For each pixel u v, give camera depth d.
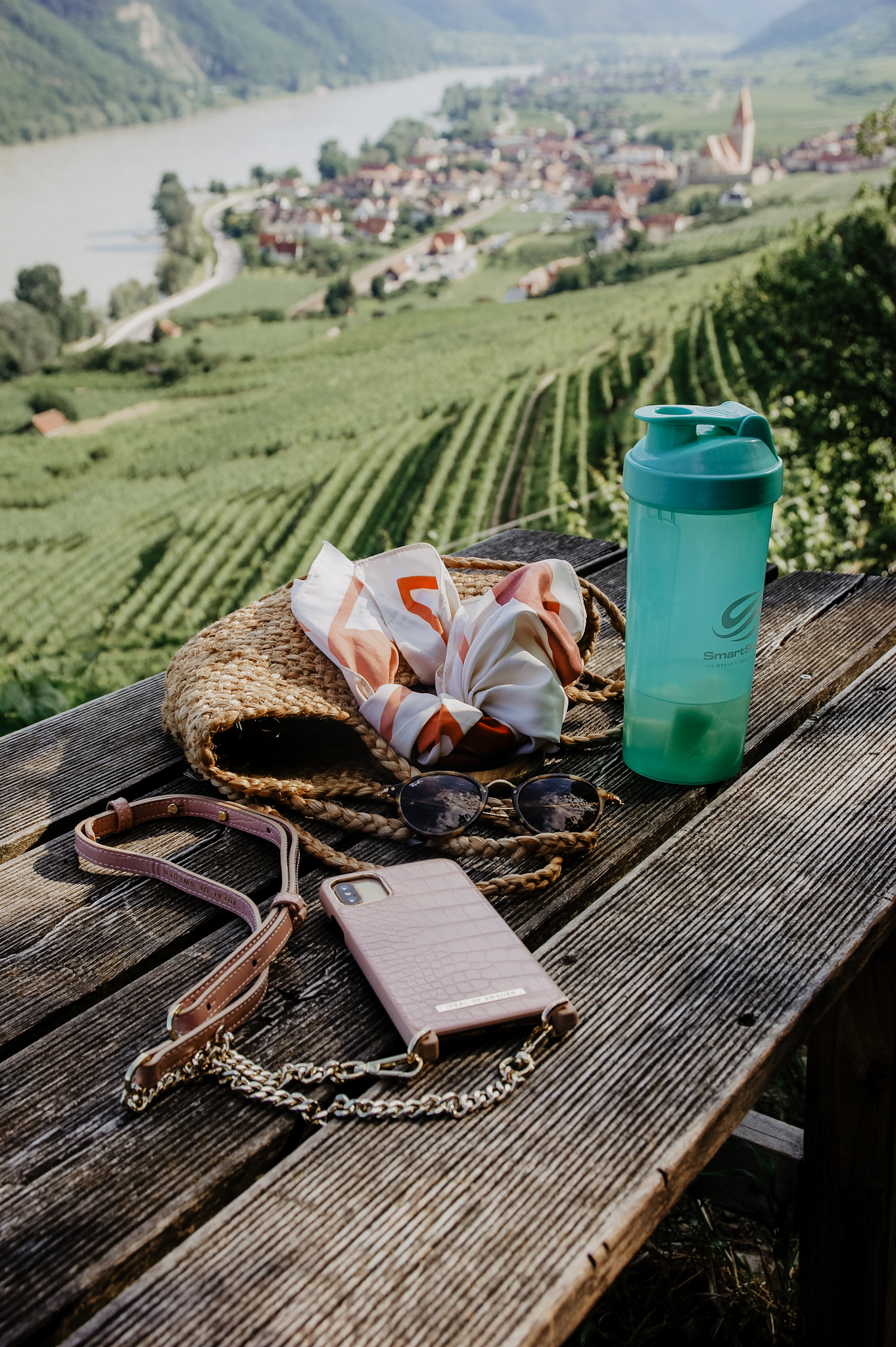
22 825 1.31
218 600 22.75
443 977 0.94
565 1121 0.81
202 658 1.42
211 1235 0.72
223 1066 0.87
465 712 1.32
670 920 1.06
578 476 23.88
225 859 1.21
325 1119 0.82
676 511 1.15
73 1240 0.73
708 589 1.20
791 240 28.86
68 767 1.46
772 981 0.97
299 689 1.37
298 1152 0.79
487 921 1.02
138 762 1.47
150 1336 0.65
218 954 1.05
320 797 1.30
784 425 13.65
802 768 1.36
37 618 21.92
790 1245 1.75
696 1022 0.92
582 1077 0.86
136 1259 0.72
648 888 1.11
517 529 2.35
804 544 6.97
